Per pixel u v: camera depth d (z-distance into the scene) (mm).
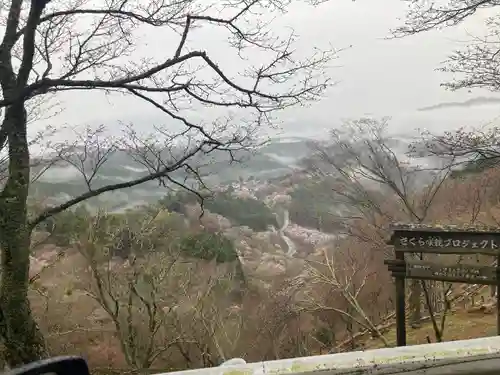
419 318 11383
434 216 12852
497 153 6234
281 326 12430
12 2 5695
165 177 6062
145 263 10523
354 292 11492
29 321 5480
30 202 8359
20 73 5461
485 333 9250
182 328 10266
